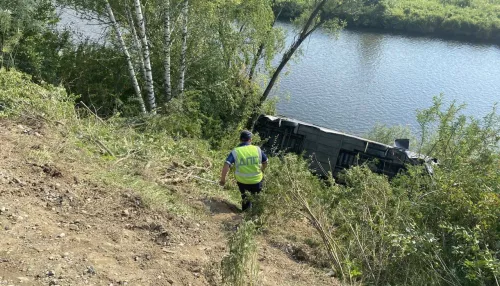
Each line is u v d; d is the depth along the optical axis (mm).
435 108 9766
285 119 13141
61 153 6516
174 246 4973
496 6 57656
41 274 3889
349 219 6191
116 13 12727
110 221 5137
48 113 7629
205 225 5801
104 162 6859
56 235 4543
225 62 15359
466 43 44906
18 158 5863
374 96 27516
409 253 5055
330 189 7141
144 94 13484
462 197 6082
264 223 6449
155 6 12906
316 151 12375
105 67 13234
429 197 6484
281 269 5223
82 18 12727
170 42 13109
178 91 13375
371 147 11867
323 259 5664
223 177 6797
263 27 15914
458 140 9055
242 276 4250
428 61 36594
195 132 11141
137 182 6383
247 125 15516
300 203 6301
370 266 5344
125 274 4199
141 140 8391
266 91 17031
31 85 8195
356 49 37938
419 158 10336
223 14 14977
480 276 4645
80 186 5711
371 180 6719
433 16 47125
